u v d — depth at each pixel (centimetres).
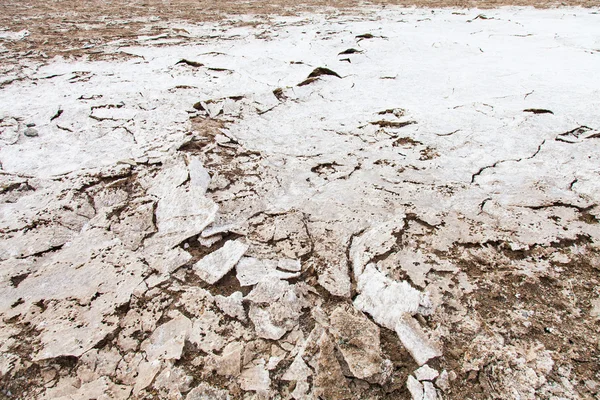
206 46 720
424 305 206
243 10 1120
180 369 185
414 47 678
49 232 270
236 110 459
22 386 180
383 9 1105
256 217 286
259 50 695
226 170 336
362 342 188
